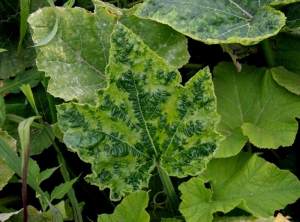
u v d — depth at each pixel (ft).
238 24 2.17
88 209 2.47
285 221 1.82
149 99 1.70
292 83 2.25
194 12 2.15
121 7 2.65
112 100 1.67
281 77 2.28
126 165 1.74
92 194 2.47
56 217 1.73
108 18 2.11
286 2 2.13
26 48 2.44
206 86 1.67
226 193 1.95
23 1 2.10
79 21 2.06
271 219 1.83
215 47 2.69
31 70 2.35
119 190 1.72
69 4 2.13
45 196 1.73
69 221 2.32
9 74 2.39
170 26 2.11
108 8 2.15
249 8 2.24
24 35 2.26
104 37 2.10
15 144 1.99
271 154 2.55
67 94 1.96
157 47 2.19
